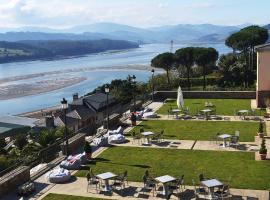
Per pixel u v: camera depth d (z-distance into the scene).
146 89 71.69
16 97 127.31
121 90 76.38
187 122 37.97
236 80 76.44
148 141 31.20
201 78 80.50
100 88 92.62
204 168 24.89
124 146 30.55
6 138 61.91
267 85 43.25
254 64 80.56
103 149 29.95
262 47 42.81
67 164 25.66
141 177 23.72
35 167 26.22
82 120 64.56
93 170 25.34
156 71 184.12
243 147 29.02
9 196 21.72
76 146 30.20
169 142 31.23
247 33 80.50
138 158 27.47
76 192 21.89
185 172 24.33
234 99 49.97
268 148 28.47
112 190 21.81
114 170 25.20
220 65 82.94
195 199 20.11
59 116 64.31
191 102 48.94
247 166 24.89
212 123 37.19
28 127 72.56
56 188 22.62
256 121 37.19
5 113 101.62
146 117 40.50
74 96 79.06
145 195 21.05
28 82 167.62
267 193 20.75
